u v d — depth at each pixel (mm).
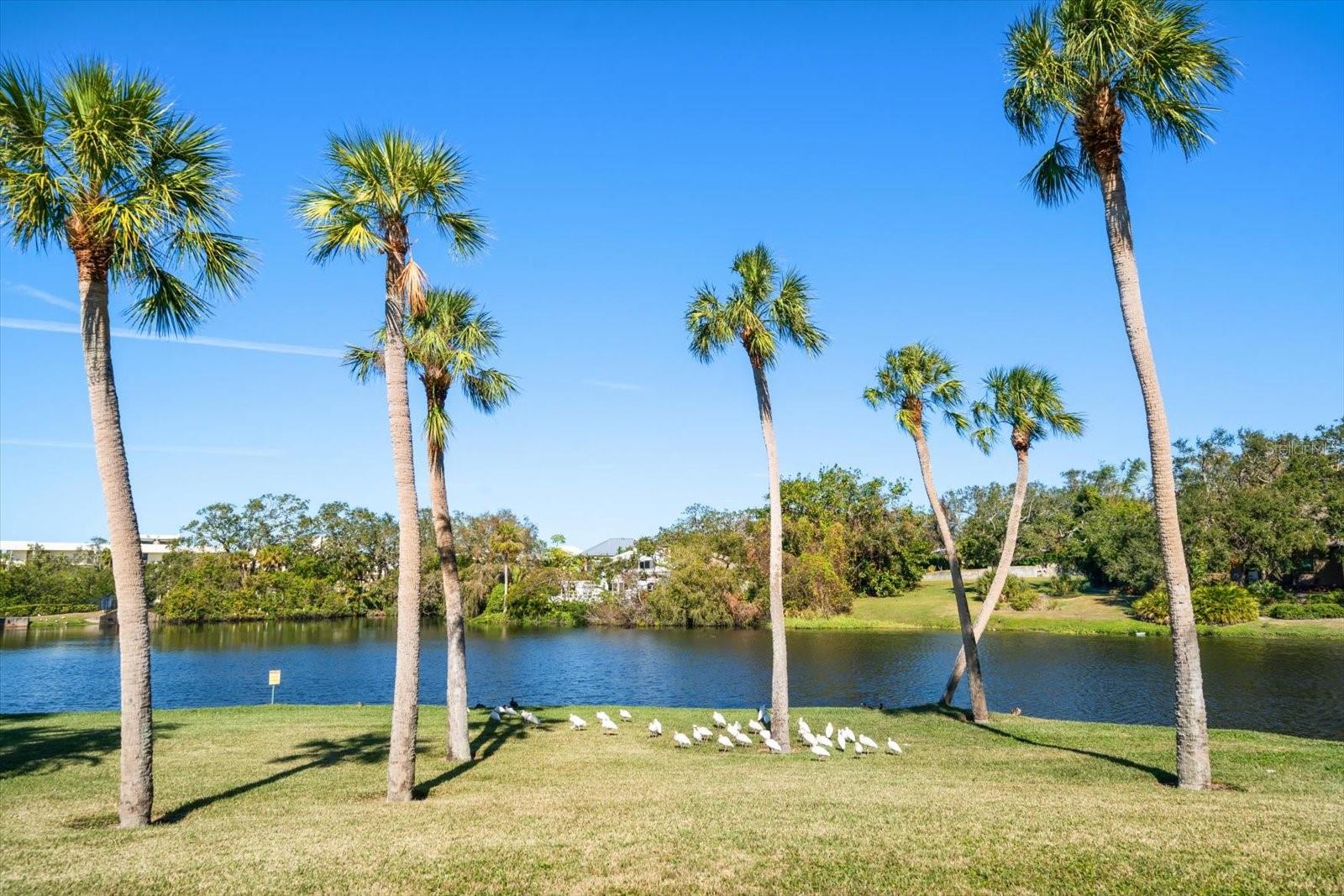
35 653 64375
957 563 27938
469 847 10516
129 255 13406
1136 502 109500
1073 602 85375
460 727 19500
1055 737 23031
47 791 15008
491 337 21484
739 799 13805
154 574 104250
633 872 9414
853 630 80750
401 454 15461
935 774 17328
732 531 104250
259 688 45406
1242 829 10953
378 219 15930
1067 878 9031
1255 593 75688
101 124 12070
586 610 98000
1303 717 30812
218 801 14539
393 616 106625
